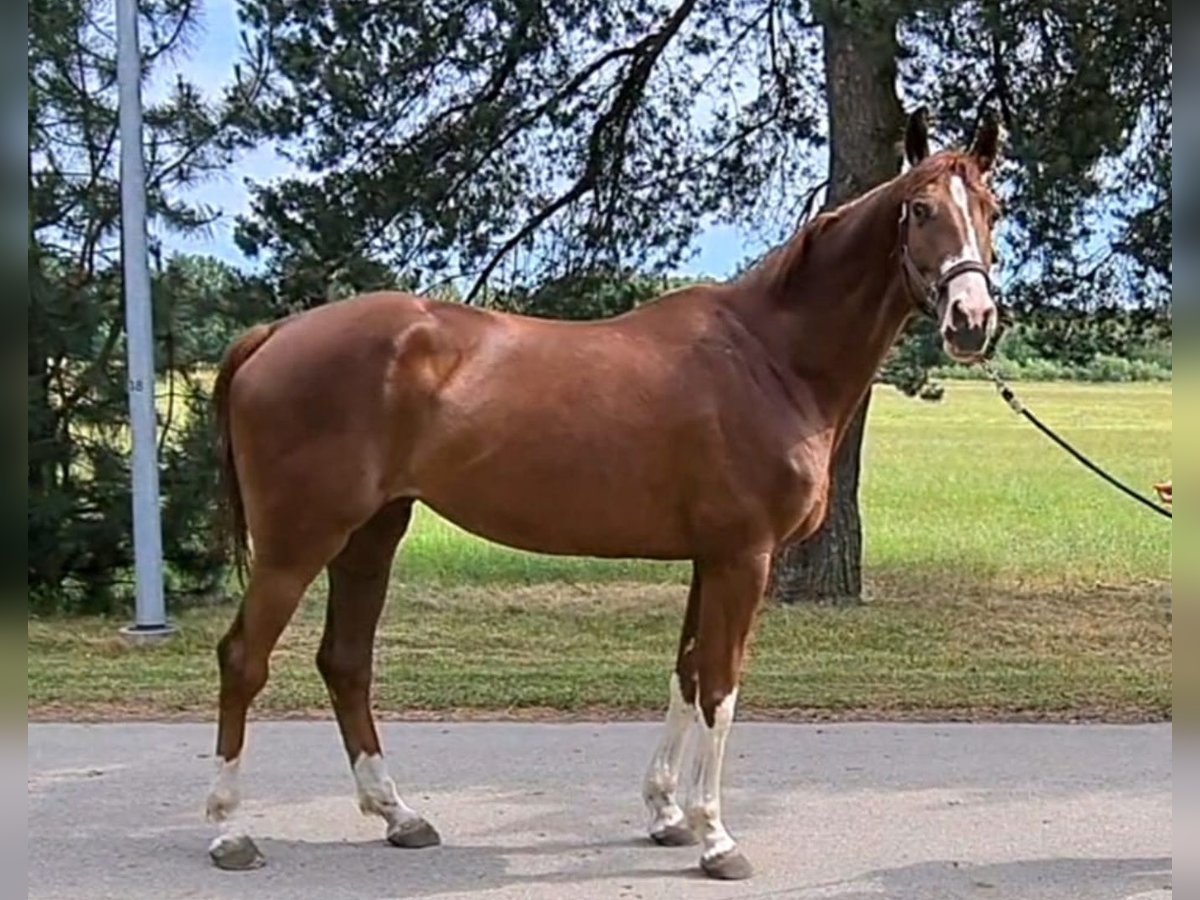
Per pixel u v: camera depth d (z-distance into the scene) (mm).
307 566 4090
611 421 4047
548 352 4137
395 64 9188
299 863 4227
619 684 6801
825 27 8695
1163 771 5281
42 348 8883
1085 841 4477
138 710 6242
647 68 9969
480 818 4688
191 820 4641
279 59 9125
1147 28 7945
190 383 9227
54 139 9086
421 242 9570
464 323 4160
